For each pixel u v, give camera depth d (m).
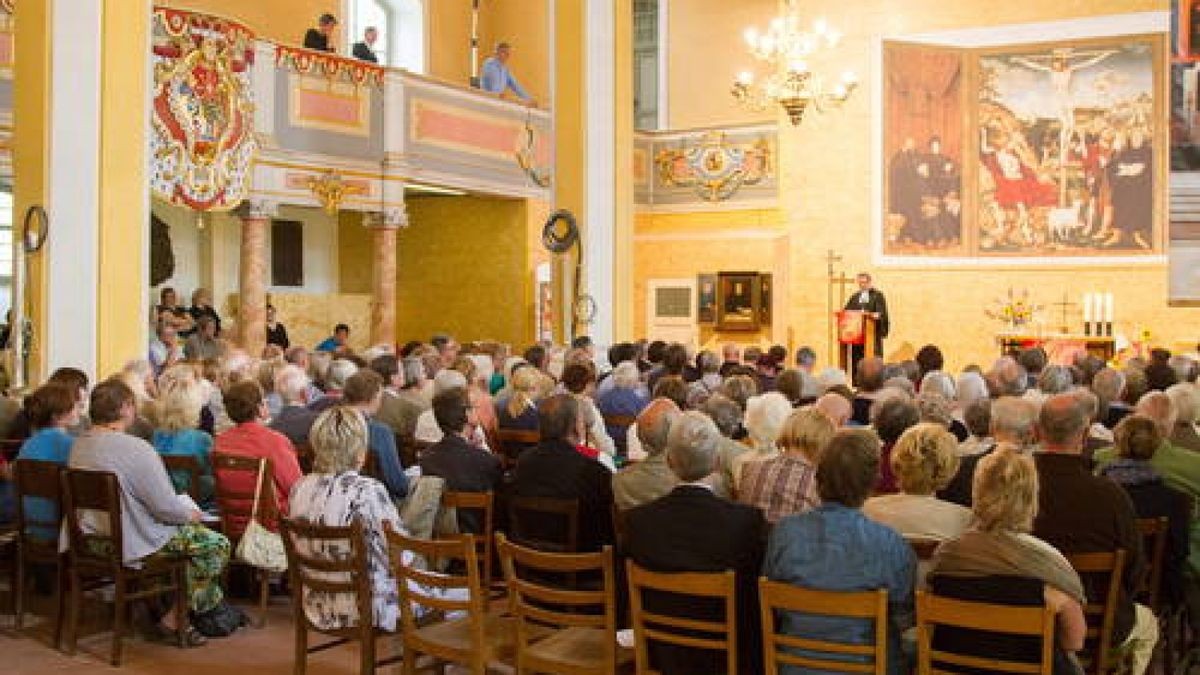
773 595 4.04
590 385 8.70
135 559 6.20
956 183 18.25
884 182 18.48
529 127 18.92
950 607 3.87
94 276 9.06
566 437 5.79
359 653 6.46
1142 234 17.39
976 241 18.22
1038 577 3.88
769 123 19.47
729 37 21.36
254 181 14.52
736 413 6.32
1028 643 3.87
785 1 17.92
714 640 4.32
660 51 21.98
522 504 5.68
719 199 19.89
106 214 9.12
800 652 4.10
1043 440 5.03
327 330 19.17
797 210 18.94
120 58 9.20
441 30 21.38
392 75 16.33
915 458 4.62
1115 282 17.52
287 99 14.94
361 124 15.95
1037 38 17.84
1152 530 5.36
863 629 4.02
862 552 4.02
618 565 5.43
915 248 18.41
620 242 12.35
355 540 5.18
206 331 13.31
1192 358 9.99
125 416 6.34
